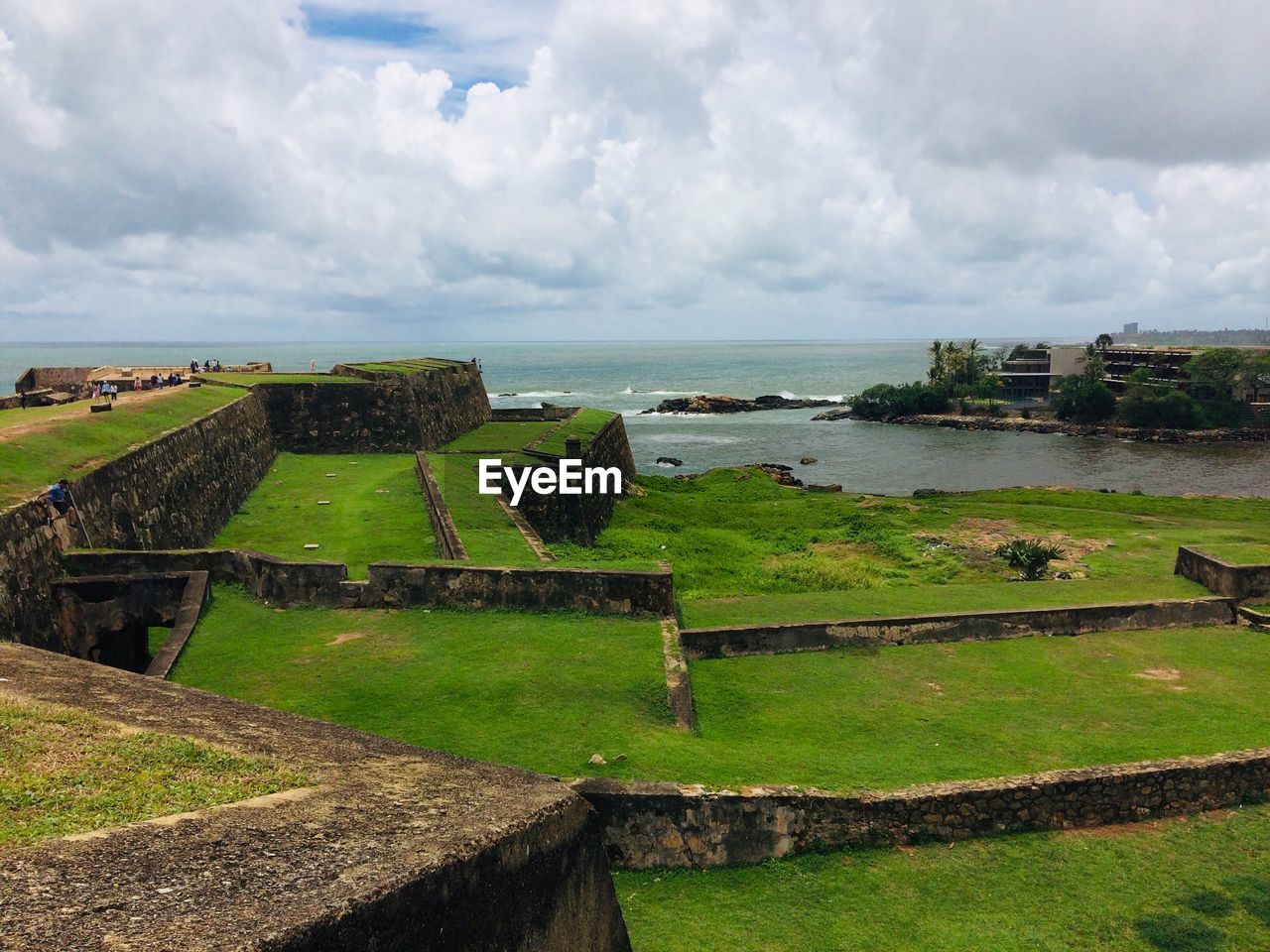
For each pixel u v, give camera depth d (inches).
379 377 1696.6
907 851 432.8
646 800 414.9
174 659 580.4
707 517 1637.6
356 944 217.5
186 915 202.1
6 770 278.2
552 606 682.2
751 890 403.5
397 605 689.6
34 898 201.0
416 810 290.5
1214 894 401.7
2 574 590.6
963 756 504.1
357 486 1328.7
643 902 392.2
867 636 697.6
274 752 332.8
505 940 281.9
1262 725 553.0
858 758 496.1
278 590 690.2
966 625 716.0
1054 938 372.2
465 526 1003.9
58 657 460.8
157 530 898.1
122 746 311.1
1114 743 526.0
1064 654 685.3
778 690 608.1
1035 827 451.5
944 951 362.9
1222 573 813.2
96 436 924.0
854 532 1494.8
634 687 547.5
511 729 489.7
